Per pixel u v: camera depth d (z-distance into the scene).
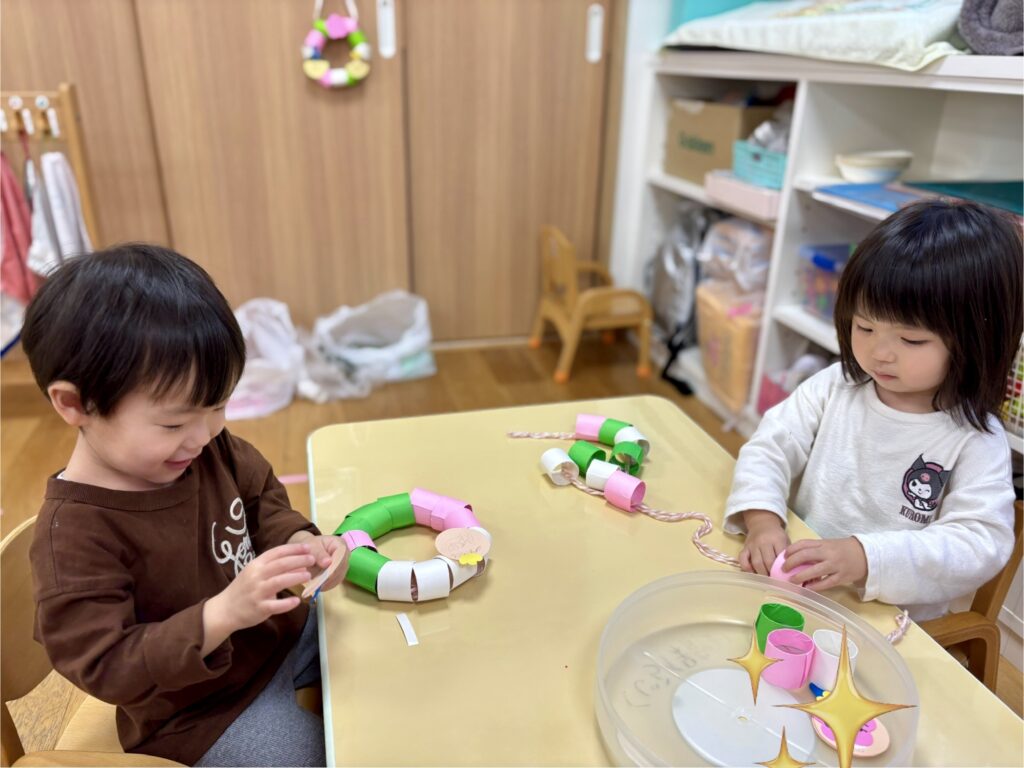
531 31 2.48
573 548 0.88
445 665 0.72
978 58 1.34
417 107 2.49
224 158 2.40
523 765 0.62
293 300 2.62
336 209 2.54
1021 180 1.73
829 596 0.84
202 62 2.28
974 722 0.67
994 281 0.82
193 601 0.78
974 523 0.86
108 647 0.67
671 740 0.65
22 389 2.38
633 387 2.59
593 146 2.68
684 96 2.64
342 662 0.72
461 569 0.81
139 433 0.69
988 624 0.93
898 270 0.83
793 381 2.03
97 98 2.27
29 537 0.80
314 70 2.32
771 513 0.91
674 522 0.94
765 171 2.06
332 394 2.45
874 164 1.80
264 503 0.93
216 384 0.70
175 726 0.80
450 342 2.85
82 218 2.16
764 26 1.92
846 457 1.00
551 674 0.71
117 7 2.19
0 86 2.21
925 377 0.87
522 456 1.07
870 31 1.56
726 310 2.22
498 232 2.72
